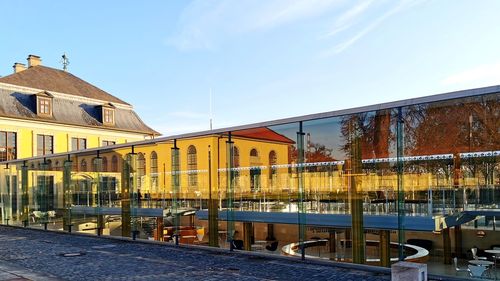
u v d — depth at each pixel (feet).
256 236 49.42
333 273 33.73
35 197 73.56
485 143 39.86
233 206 48.78
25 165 76.64
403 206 39.22
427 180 43.47
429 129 39.19
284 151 44.32
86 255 44.32
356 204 43.78
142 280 32.09
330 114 39.40
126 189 58.65
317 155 43.09
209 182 50.85
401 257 38.81
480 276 33.86
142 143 56.49
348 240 44.01
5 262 40.63
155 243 52.85
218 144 50.16
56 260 41.45
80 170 65.41
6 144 124.16
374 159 41.04
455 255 42.47
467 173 43.60
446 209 45.19
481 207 44.37
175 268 36.55
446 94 31.76
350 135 40.98
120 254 44.68
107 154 61.67
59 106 139.64
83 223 64.28
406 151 40.47
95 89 163.02
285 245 48.19
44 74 150.10
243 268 36.17
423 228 44.50
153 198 55.83
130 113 163.43
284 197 47.55
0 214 82.28
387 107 35.45
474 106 36.78
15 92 130.82
